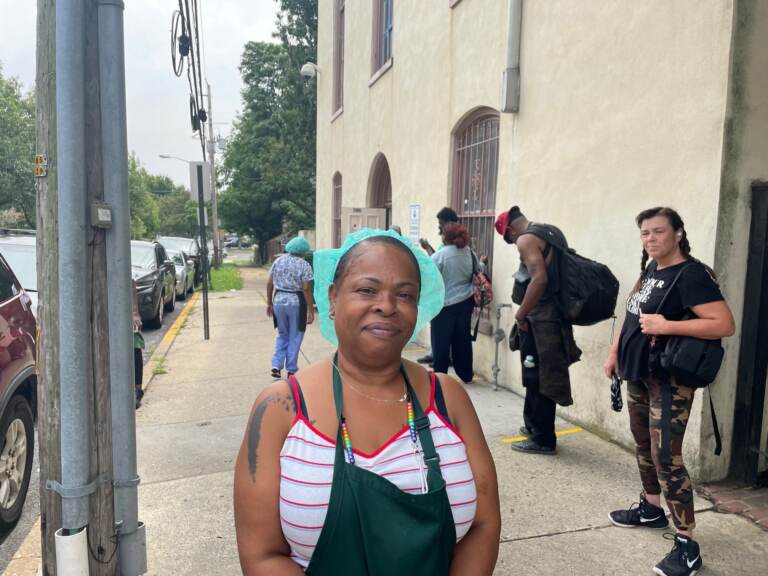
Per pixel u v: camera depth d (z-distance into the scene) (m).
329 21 14.12
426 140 8.06
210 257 30.80
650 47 4.01
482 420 5.14
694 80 3.66
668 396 2.86
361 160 11.43
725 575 2.86
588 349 4.77
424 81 8.09
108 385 2.58
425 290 1.69
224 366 7.68
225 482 4.10
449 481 1.43
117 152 2.51
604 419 4.64
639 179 4.13
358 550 1.33
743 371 3.64
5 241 7.91
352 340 1.46
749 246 3.58
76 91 2.32
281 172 25.12
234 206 33.69
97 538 2.53
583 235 4.75
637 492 3.78
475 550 1.49
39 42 2.35
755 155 3.53
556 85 5.09
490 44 6.27
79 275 2.38
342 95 13.07
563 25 4.97
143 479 4.16
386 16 10.27
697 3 3.63
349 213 10.41
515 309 5.84
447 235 5.89
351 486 1.33
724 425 3.71
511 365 5.96
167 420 5.50
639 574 2.92
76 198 2.36
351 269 1.49
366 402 1.46
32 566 3.13
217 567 3.05
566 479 3.96
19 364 3.79
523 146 5.60
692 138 3.67
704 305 2.72
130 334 2.64
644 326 2.84
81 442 2.43
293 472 1.37
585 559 3.05
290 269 6.71
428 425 1.47
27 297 4.43
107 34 2.46
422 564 1.32
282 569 1.37
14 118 24.44
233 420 5.48
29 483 4.12
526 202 5.56
